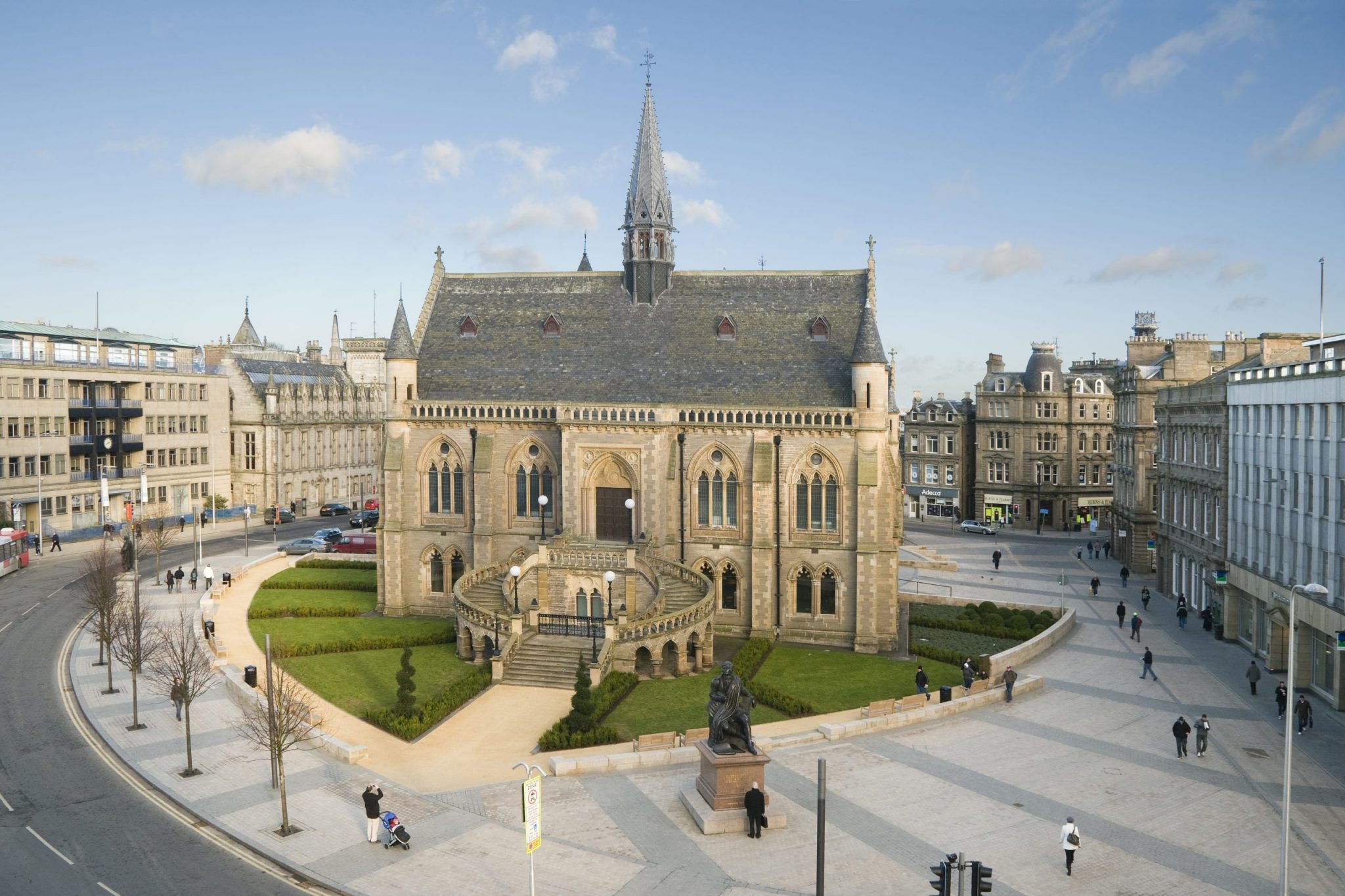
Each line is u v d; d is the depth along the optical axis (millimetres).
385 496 67938
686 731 42125
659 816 34656
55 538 89625
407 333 68000
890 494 61531
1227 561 62938
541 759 40031
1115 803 36156
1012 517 123250
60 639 58219
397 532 67438
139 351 110125
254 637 58844
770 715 46781
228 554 90125
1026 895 29078
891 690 51031
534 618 54281
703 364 67000
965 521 126438
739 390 65188
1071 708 47875
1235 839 33219
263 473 119062
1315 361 50875
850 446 61125
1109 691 50875
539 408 65625
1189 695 50188
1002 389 125188
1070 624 64750
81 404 100375
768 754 41031
